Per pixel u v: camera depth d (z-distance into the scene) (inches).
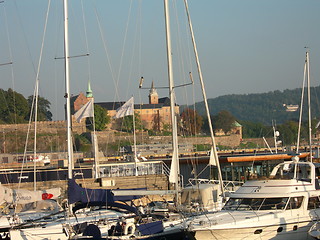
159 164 2007.9
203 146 6412.4
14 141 5605.3
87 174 1919.3
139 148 5022.1
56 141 5831.7
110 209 1145.4
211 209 1211.2
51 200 1250.6
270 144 7564.0
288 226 1032.8
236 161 1772.9
